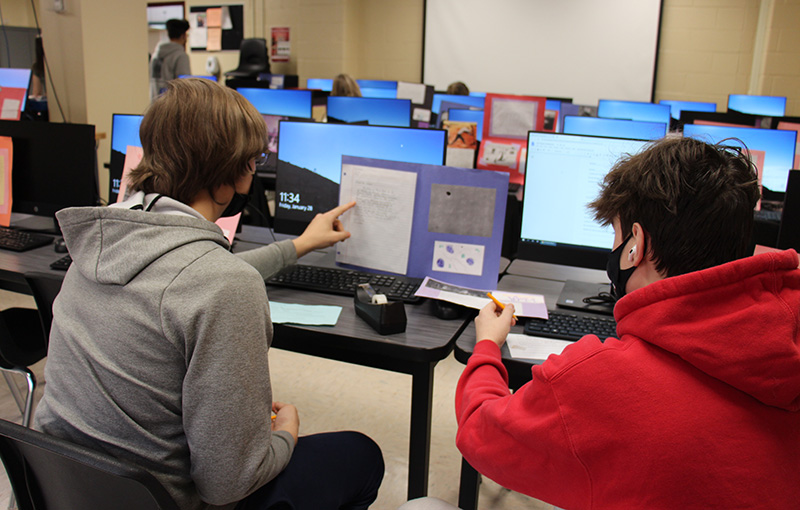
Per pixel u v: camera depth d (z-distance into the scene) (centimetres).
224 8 773
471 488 145
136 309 79
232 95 93
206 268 79
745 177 68
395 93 512
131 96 448
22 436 76
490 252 152
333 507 107
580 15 621
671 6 591
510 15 648
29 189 213
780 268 61
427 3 678
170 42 576
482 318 113
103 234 82
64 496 87
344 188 164
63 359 84
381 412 220
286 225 189
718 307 61
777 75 562
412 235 158
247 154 93
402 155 177
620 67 618
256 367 81
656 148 73
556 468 68
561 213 161
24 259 177
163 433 83
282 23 745
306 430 206
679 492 60
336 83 422
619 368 64
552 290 164
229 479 80
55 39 414
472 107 426
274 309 140
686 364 63
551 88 649
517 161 295
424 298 152
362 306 135
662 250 69
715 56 587
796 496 60
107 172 437
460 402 92
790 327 58
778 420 60
